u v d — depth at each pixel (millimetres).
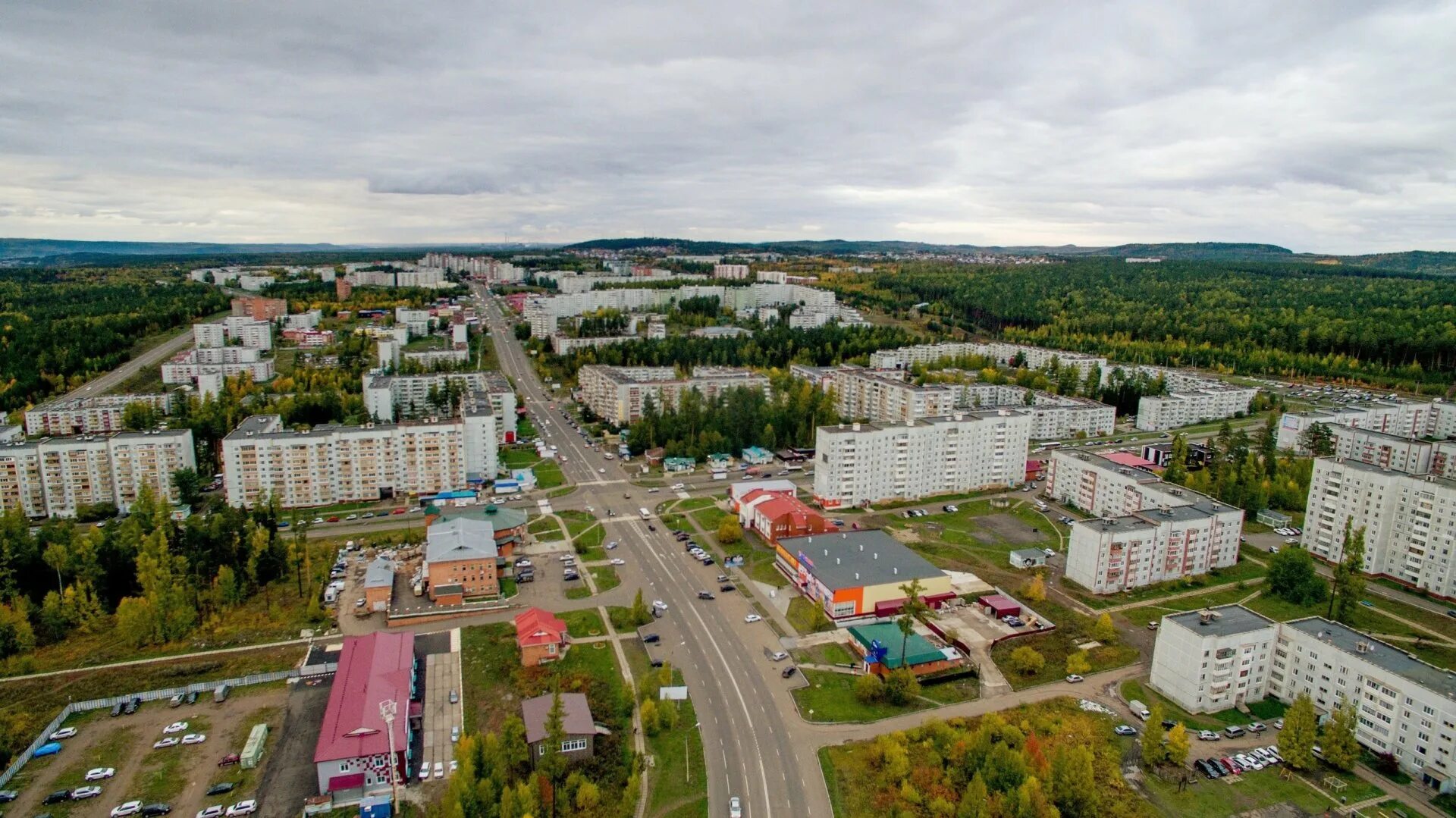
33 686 170250
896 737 150250
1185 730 144500
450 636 191375
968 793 127688
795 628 197500
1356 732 153875
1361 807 137000
